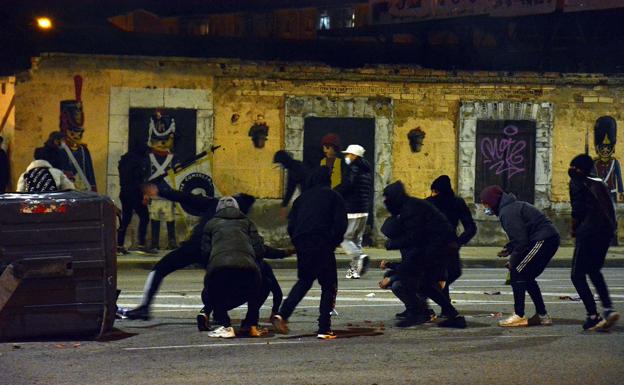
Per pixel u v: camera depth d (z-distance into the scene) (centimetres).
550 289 1578
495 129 2394
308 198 1115
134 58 2264
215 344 1072
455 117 2381
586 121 2411
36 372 923
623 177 2416
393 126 2359
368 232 2348
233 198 1138
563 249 2320
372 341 1093
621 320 1243
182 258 1208
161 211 2209
